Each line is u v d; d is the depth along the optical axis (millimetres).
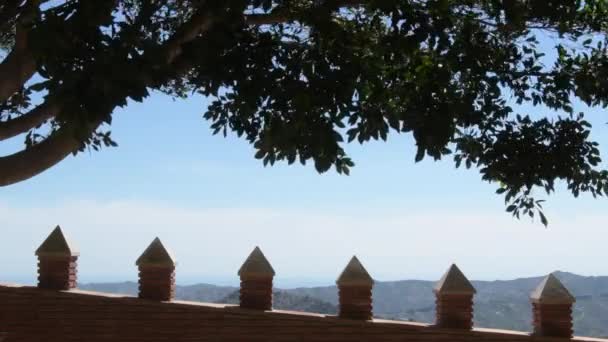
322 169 4191
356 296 7227
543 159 5703
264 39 4250
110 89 3588
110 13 3773
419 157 4406
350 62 4277
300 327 7168
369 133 4422
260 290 7309
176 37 4727
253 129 4863
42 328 7250
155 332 7219
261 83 4137
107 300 7262
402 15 4234
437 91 4582
